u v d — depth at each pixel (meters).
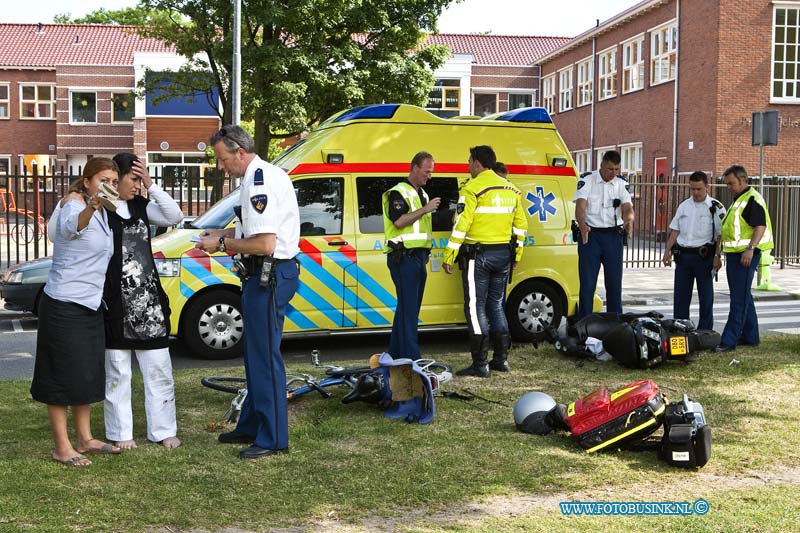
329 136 9.30
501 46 45.62
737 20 24.89
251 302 5.43
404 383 6.43
